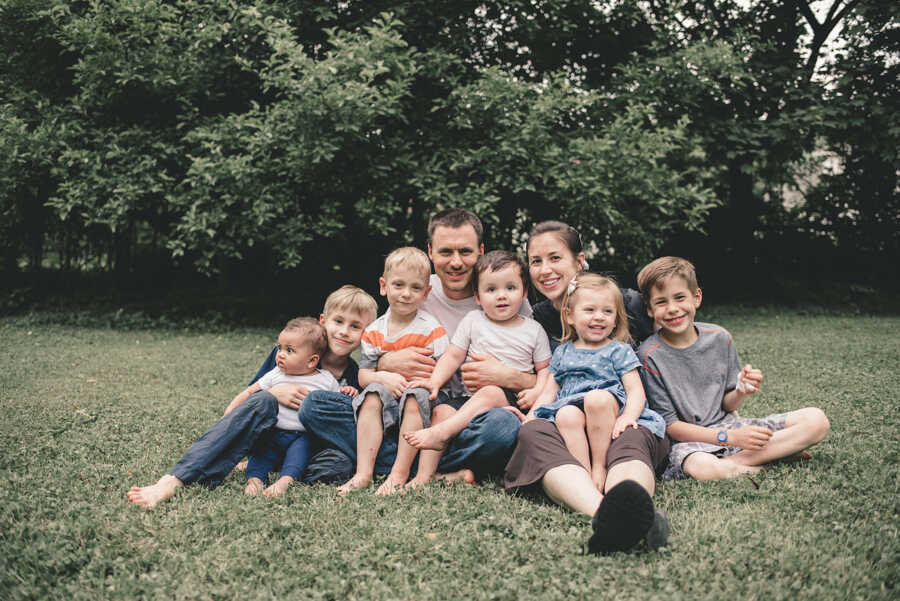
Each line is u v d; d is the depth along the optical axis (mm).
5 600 1726
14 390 4750
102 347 7086
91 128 8516
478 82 7977
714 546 1940
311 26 8500
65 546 1989
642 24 9797
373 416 2686
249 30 8148
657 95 8961
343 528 2131
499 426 2602
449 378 2945
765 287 11336
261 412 2670
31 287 10016
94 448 3160
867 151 10164
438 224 3082
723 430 2633
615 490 1910
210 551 1969
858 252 11711
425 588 1760
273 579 1814
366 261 9766
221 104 8852
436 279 3285
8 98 8922
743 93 9586
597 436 2523
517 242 9977
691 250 11438
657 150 8172
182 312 9359
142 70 8109
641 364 2873
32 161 8383
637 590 1722
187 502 2355
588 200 8047
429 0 8492
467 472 2680
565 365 2820
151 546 2008
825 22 11188
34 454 3041
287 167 7719
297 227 7805
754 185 11727
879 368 5445
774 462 2752
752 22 10688
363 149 7844
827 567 1821
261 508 2299
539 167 8008
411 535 2064
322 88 7254
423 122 8648
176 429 3566
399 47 8070
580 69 10109
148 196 8336
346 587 1766
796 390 4496
